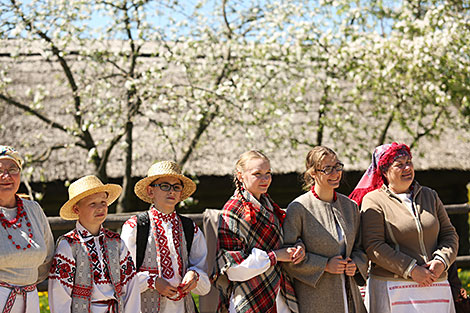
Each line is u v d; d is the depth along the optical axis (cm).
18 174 296
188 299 337
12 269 286
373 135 895
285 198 981
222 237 331
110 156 905
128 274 317
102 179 798
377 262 348
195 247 346
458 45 738
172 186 339
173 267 333
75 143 803
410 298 342
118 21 773
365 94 973
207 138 869
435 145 1011
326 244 339
